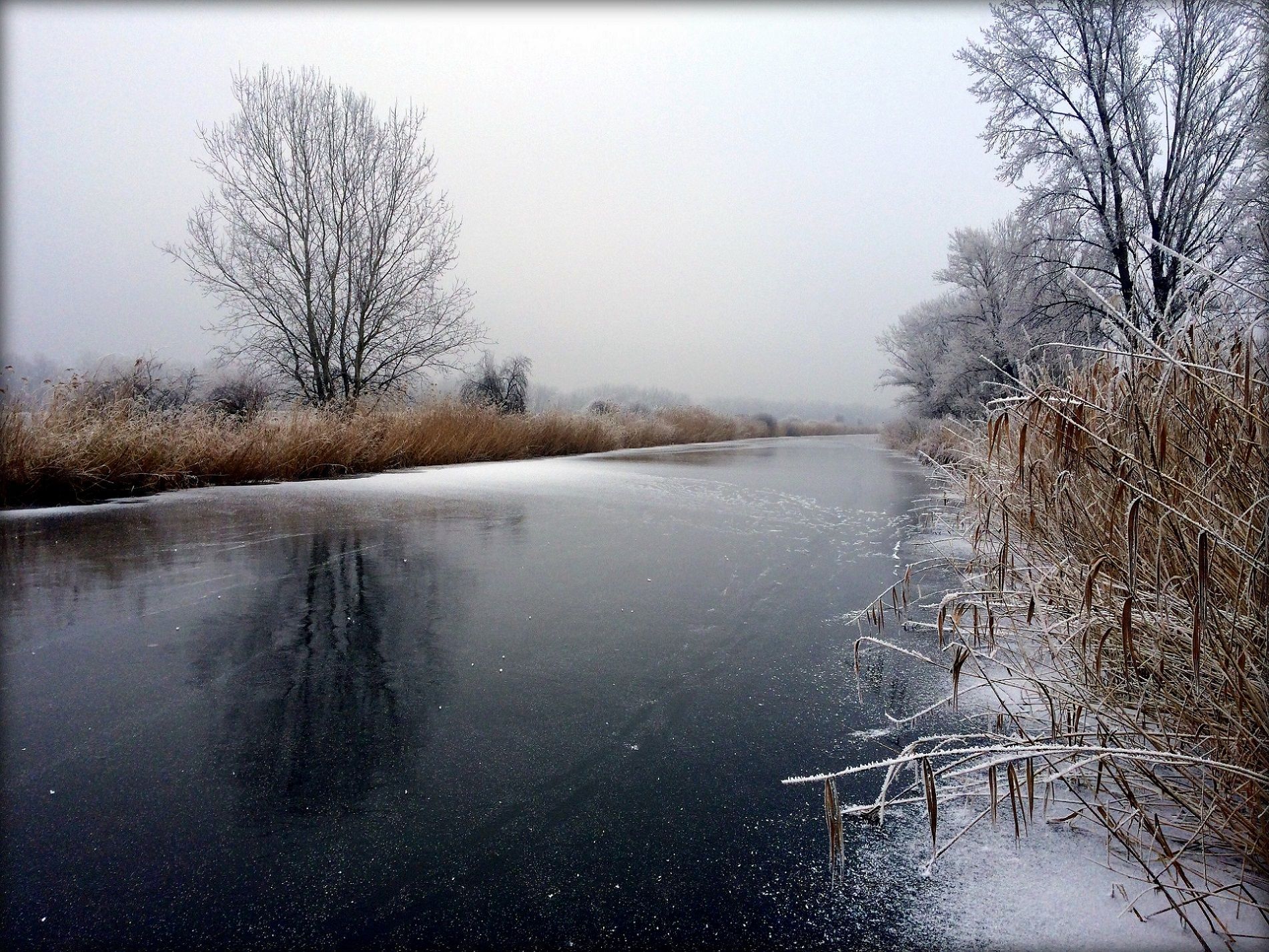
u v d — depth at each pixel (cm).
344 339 1884
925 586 483
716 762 245
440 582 485
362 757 247
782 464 1644
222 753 249
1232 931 159
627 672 328
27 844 196
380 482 1085
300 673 323
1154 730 215
